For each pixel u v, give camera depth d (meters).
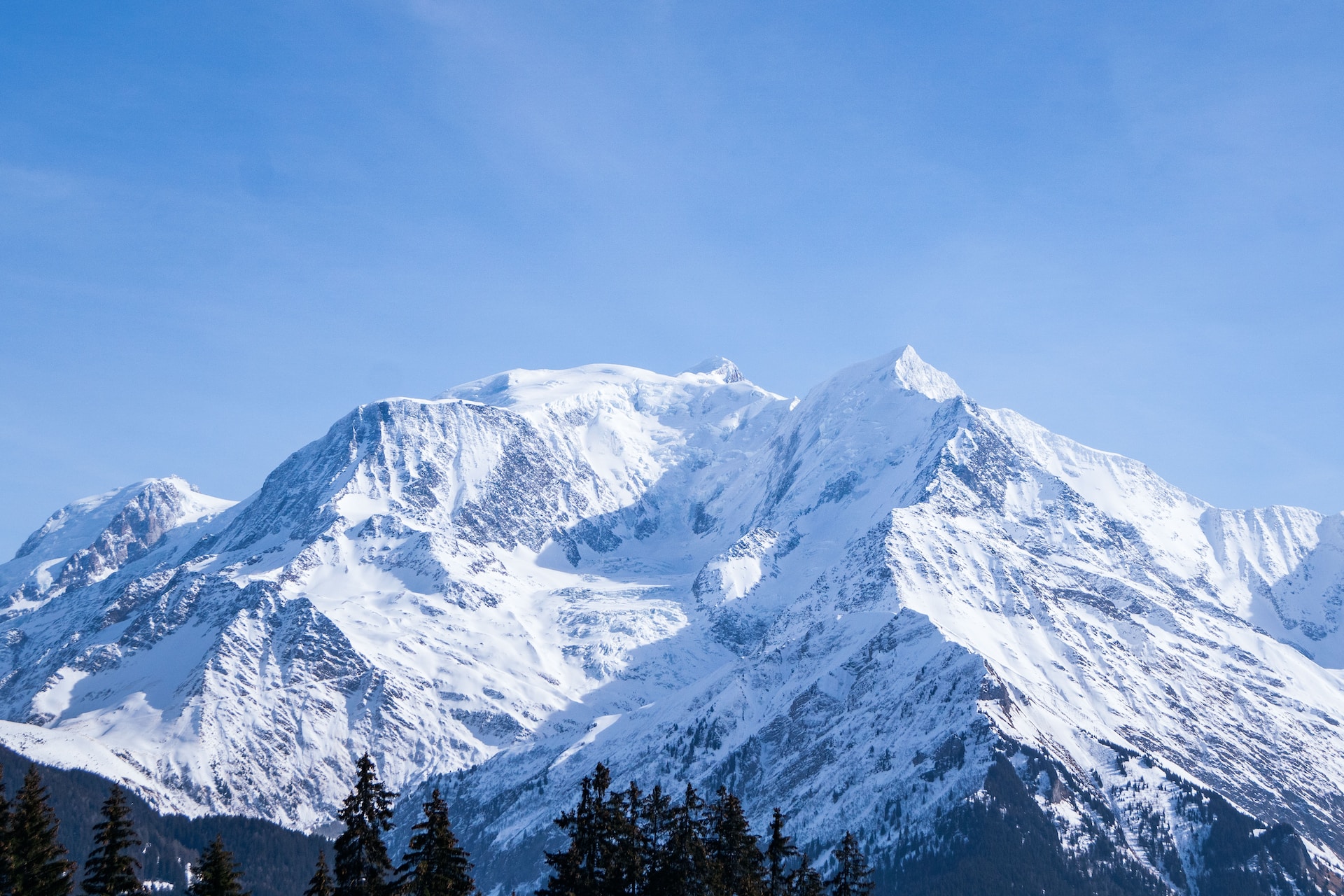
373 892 116.94
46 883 124.44
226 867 124.06
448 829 124.12
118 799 127.44
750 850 140.25
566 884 130.38
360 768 120.81
